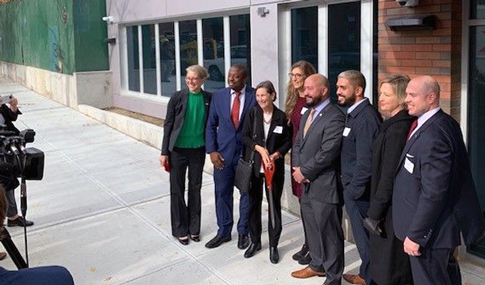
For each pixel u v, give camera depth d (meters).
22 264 3.43
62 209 6.48
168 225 5.85
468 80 4.69
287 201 6.14
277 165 4.62
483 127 4.66
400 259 3.36
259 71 7.90
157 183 7.46
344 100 3.91
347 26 6.63
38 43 18.27
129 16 12.34
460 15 4.63
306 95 4.09
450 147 3.02
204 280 4.54
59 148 9.83
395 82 3.40
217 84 9.66
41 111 14.23
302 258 4.73
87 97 13.87
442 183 2.97
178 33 10.84
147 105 12.03
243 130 4.77
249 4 8.06
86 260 5.01
